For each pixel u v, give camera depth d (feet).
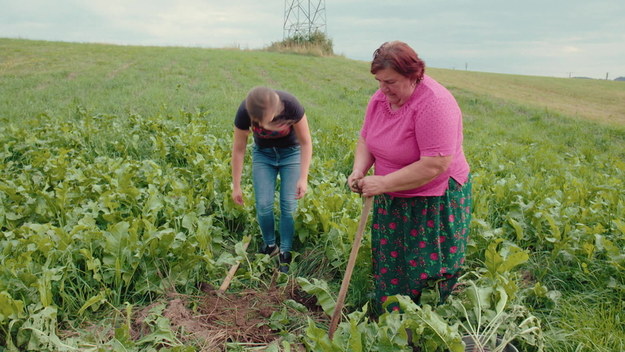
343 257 12.61
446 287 10.11
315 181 17.40
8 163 19.20
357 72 77.41
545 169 24.26
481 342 9.35
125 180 15.40
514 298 10.96
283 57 97.30
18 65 63.21
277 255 13.65
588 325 10.52
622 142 37.19
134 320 10.63
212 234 13.66
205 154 21.08
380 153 9.33
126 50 91.20
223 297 11.68
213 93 46.03
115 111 34.55
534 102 61.57
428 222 9.34
